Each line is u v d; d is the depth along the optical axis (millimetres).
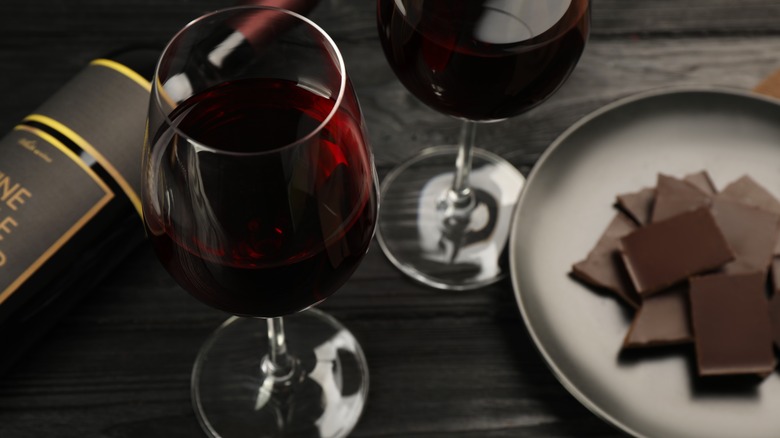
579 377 696
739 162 776
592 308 722
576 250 742
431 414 708
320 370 724
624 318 719
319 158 562
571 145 764
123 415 705
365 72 814
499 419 706
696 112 779
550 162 757
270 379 720
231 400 714
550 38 638
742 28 833
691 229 720
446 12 635
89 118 688
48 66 800
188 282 597
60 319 725
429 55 641
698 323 699
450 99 661
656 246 719
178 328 731
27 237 671
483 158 809
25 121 696
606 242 737
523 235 735
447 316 740
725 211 745
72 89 700
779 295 718
